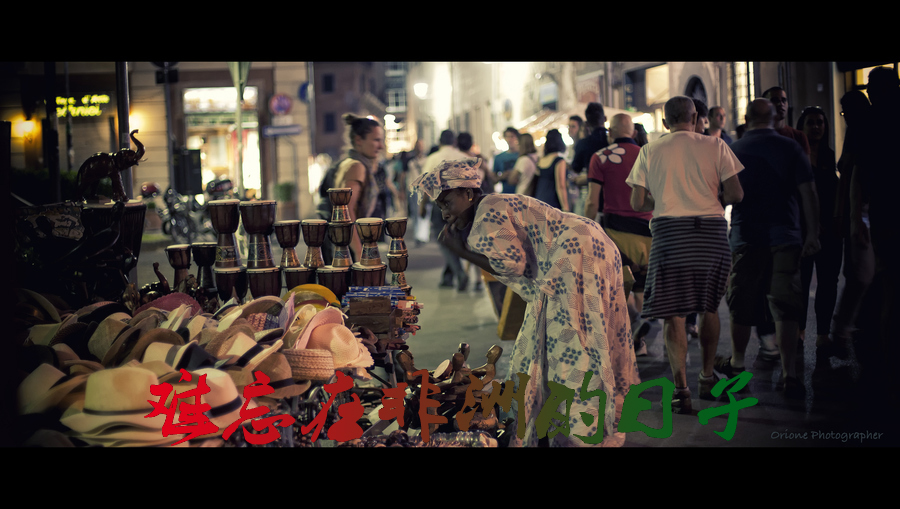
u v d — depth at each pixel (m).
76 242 3.93
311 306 3.68
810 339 6.32
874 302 5.82
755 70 11.55
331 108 53.66
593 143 6.87
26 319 3.38
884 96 4.90
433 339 6.98
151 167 22.72
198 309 3.72
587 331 3.47
